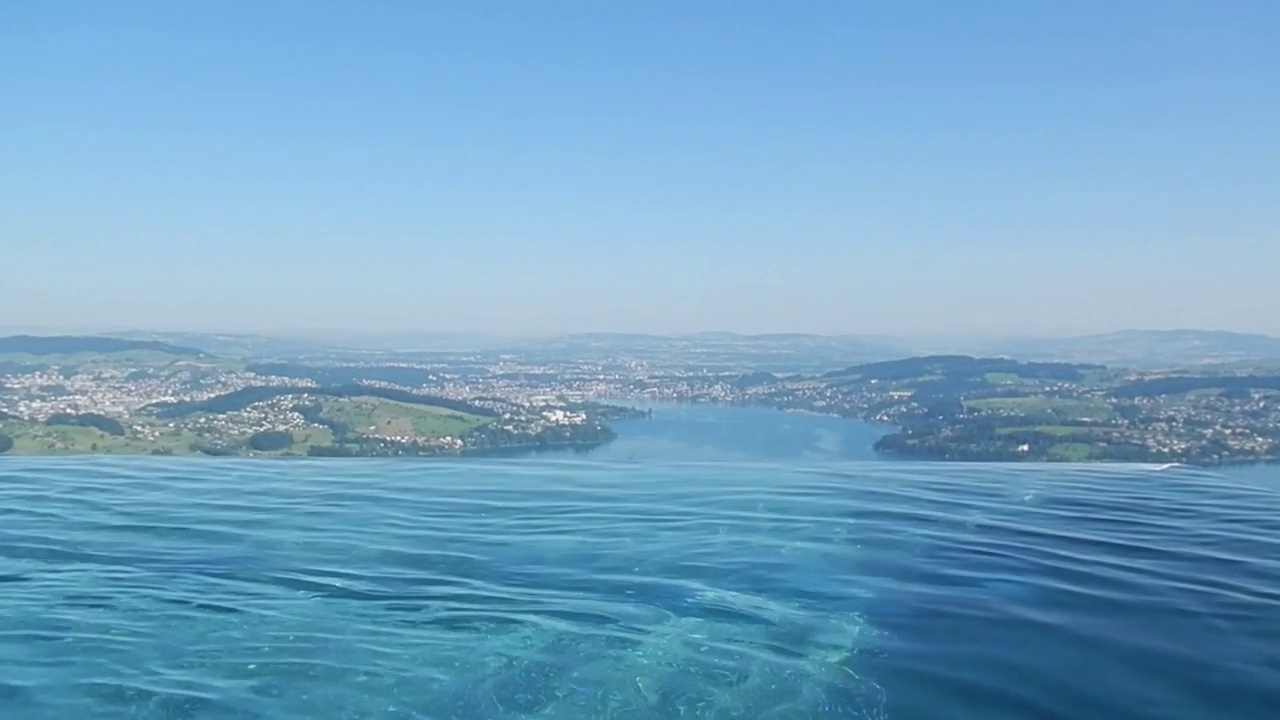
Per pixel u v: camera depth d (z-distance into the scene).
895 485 15.43
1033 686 6.76
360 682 7.00
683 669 7.23
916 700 6.58
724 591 9.17
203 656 7.49
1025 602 8.66
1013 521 12.22
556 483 15.69
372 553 10.59
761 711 6.43
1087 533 11.48
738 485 15.46
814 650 7.53
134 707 6.56
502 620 8.34
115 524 12.05
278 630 8.06
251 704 6.62
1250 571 9.62
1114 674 6.95
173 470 17.03
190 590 9.18
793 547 10.80
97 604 8.72
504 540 11.23
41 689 6.84
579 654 7.51
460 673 7.19
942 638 7.76
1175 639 7.63
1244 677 6.84
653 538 11.34
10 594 9.01
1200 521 12.16
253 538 11.30
